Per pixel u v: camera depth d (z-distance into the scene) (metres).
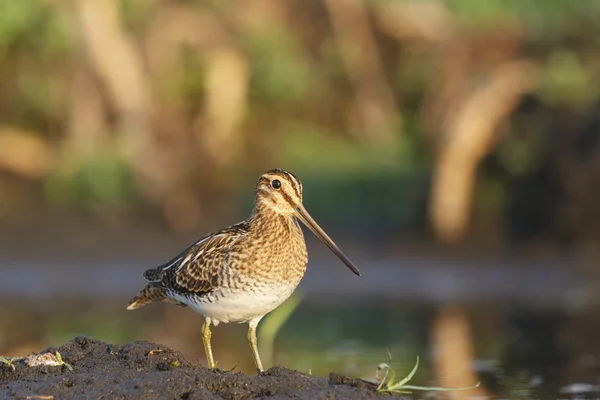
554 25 19.19
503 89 17.47
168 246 16.92
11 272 15.84
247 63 19.09
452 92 18.64
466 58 19.06
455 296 14.41
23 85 18.72
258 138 18.98
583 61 18.64
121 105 18.31
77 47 18.56
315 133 19.20
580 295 14.31
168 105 18.69
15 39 18.75
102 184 17.72
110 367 8.03
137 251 16.72
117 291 14.91
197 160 18.19
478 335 12.09
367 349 11.45
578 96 17.59
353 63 19.52
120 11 18.95
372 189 17.31
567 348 11.36
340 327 12.70
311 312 13.64
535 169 17.05
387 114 19.34
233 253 8.73
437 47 19.33
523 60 18.58
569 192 16.72
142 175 17.77
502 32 19.12
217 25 19.19
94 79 18.52
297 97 19.33
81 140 18.33
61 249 16.75
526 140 17.23
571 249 16.44
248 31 19.28
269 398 7.49
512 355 11.07
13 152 18.09
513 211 17.05
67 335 12.03
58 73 18.75
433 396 9.38
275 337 12.20
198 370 7.90
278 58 19.22
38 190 18.08
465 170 16.94
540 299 14.11
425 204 17.11
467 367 10.54
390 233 17.03
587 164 16.70
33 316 13.28
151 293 9.38
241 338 12.35
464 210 16.88
